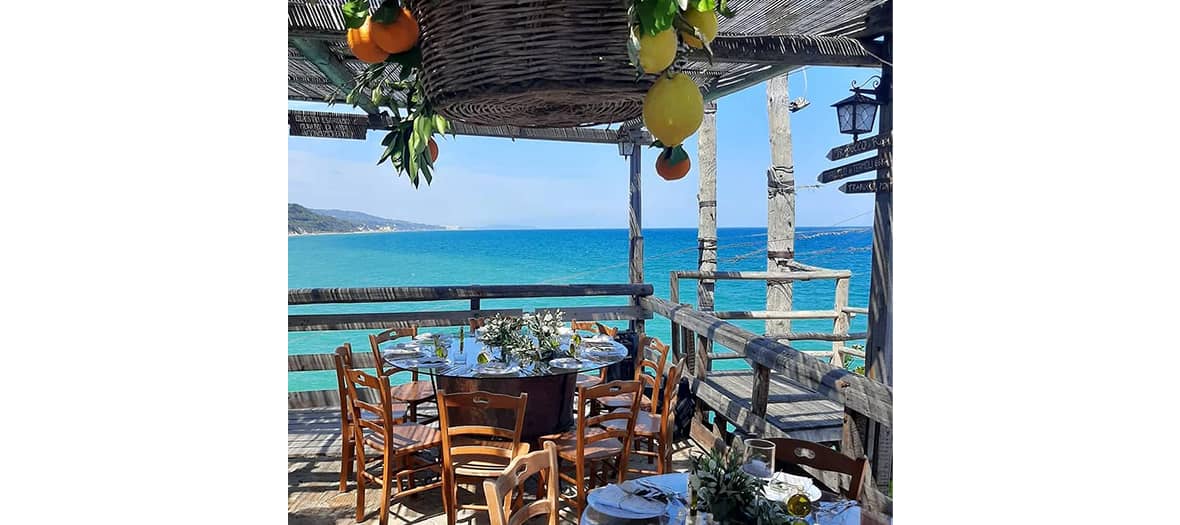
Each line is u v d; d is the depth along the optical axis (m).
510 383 3.88
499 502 1.84
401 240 40.97
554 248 41.50
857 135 3.46
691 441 4.64
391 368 5.23
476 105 1.34
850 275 5.98
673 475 2.33
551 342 3.96
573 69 1.19
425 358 3.97
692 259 35.00
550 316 4.27
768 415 3.78
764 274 5.88
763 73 3.26
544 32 1.18
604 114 1.49
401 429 3.61
